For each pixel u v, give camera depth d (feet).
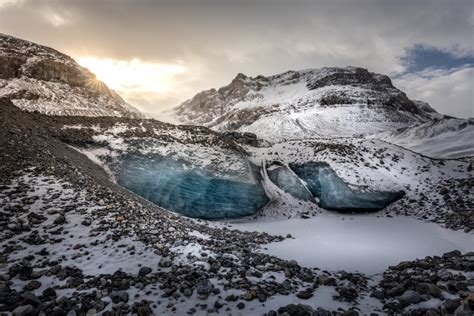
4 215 41.73
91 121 99.30
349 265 45.16
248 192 89.97
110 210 48.19
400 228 70.33
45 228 40.37
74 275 30.99
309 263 45.75
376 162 105.50
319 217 86.28
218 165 91.81
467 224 64.64
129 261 34.88
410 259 48.11
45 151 66.59
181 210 82.79
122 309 25.40
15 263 32.32
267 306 26.96
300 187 100.01
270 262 41.47
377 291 31.07
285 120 493.77
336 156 103.09
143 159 84.89
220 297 28.19
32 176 53.93
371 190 88.99
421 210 80.79
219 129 554.46
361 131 447.42
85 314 24.56
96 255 35.68
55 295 27.20
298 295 29.66
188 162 88.48
